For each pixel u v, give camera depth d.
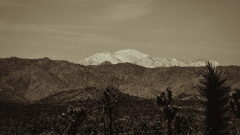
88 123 118.44
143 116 151.12
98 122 118.50
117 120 133.50
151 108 180.62
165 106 36.69
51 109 193.62
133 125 126.12
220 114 12.24
